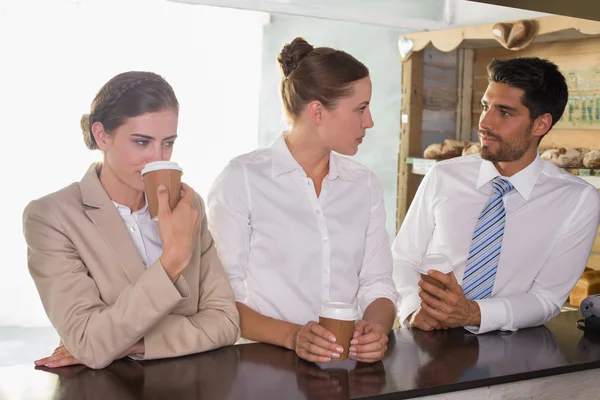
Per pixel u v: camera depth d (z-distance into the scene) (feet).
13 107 17.33
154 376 4.86
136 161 4.99
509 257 7.11
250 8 11.04
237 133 19.34
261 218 6.18
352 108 5.90
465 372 5.27
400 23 11.55
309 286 6.22
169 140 5.07
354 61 5.95
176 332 5.22
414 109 11.73
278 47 16.89
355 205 6.40
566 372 5.59
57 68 17.58
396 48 13.26
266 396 4.60
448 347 5.92
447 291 6.17
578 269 7.15
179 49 18.75
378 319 6.08
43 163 17.61
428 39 11.18
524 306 6.59
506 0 5.45
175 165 4.77
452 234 7.32
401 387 4.87
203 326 5.33
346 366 5.28
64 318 4.85
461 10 10.98
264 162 6.24
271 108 17.31
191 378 4.86
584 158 9.48
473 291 6.90
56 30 17.53
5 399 4.37
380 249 6.54
